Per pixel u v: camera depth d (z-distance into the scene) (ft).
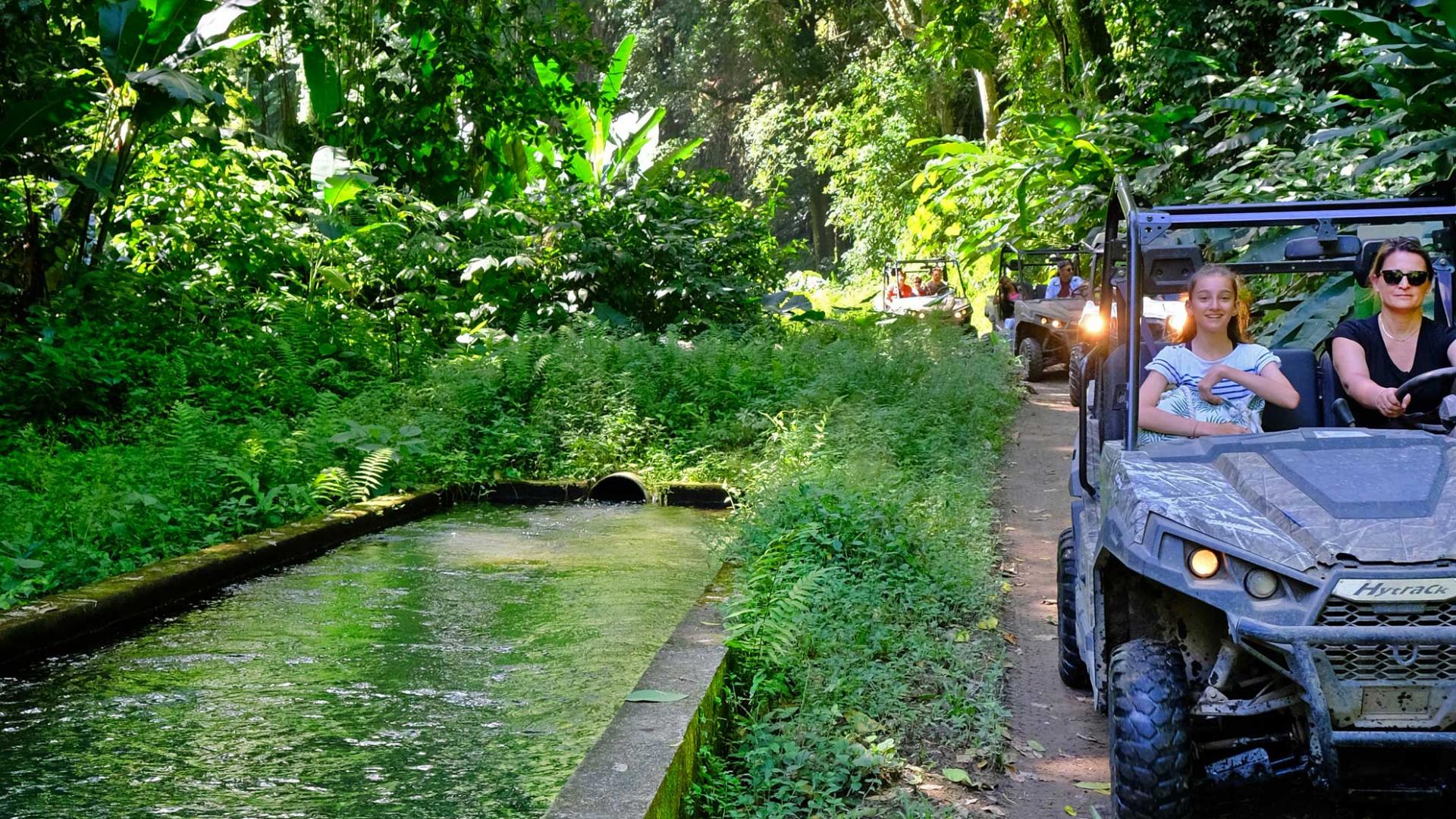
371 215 53.78
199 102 39.96
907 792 14.40
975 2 87.56
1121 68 70.49
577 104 63.16
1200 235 28.14
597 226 57.57
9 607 20.94
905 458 34.58
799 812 13.99
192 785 14.99
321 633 21.59
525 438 39.34
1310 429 13.99
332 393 42.19
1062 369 60.34
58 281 42.42
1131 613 13.84
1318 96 50.14
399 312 50.55
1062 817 13.98
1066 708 17.70
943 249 91.66
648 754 13.03
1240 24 61.36
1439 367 15.20
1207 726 13.24
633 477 37.06
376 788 14.89
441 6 57.52
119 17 40.81
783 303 66.80
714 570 26.61
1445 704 11.34
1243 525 12.10
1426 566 11.36
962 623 21.54
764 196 159.22
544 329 53.26
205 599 23.98
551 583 25.45
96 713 17.47
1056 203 58.39
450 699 18.16
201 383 39.86
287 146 63.77
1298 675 11.37
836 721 16.43
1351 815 13.84
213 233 48.21
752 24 143.02
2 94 36.99
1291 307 37.60
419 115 59.57
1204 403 15.20
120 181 42.93
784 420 39.83
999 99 104.73
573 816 11.52
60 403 36.47
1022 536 28.76
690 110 162.71
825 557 23.31
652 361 44.27
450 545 29.50
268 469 32.17
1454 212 14.89
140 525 26.55
